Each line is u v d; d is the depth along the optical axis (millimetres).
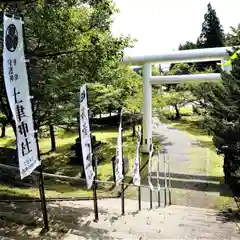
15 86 3541
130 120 20953
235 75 9648
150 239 4492
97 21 7652
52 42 6852
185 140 20516
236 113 9812
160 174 13023
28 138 3762
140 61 15141
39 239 3912
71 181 11195
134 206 8328
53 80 7227
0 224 4461
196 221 6609
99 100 12250
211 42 34844
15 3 6406
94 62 7395
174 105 28453
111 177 12039
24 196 7168
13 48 3496
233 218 7273
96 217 5391
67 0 7102
